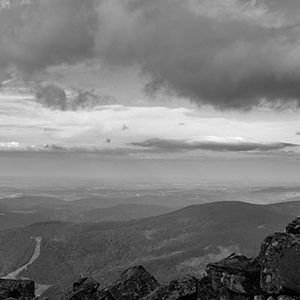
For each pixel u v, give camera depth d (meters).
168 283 23.47
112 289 25.36
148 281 25.48
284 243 20.73
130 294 24.70
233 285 21.58
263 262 20.77
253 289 21.11
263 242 22.77
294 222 23.44
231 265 22.75
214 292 22.67
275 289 19.70
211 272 23.34
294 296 19.17
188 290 22.64
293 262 19.89
